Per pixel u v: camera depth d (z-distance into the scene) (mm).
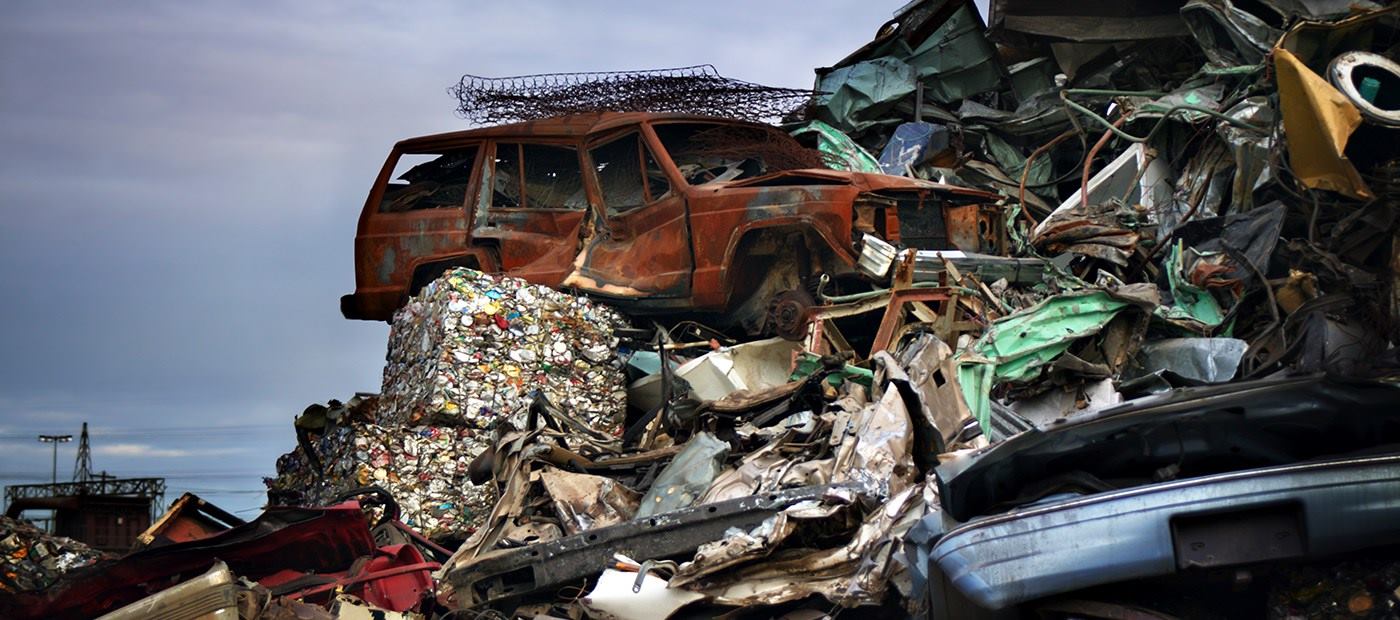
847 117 18750
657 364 12875
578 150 13992
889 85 18641
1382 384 5574
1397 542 5301
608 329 12734
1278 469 5359
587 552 8336
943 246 13344
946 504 6297
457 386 11945
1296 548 5312
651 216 13406
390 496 10555
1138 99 16562
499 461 10102
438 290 12312
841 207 12633
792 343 12383
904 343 11883
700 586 7625
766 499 8133
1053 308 11711
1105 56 18234
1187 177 15688
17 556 8500
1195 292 13242
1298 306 12664
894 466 8562
